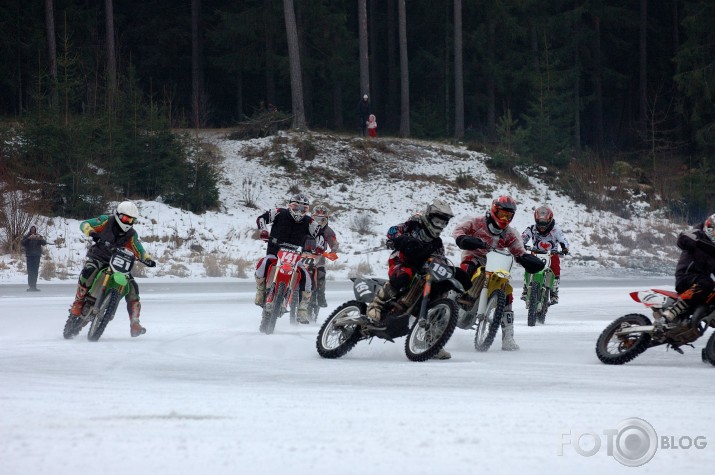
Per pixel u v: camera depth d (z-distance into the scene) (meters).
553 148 84.62
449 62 104.44
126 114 65.44
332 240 28.78
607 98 118.12
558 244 27.08
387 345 19.97
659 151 93.62
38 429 8.98
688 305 16.53
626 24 108.44
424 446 8.16
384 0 117.81
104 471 7.18
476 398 11.61
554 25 102.81
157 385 13.12
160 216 60.84
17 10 93.00
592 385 13.26
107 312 20.36
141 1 108.25
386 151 80.00
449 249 62.16
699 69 87.75
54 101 64.25
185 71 109.00
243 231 62.28
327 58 97.56
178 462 7.48
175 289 41.75
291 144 78.12
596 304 34.91
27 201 57.00
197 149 69.12
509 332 19.41
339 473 7.11
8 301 34.34
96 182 60.09
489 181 78.44
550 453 7.90
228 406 10.67
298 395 11.85
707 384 13.44
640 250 68.94
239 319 26.86
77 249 53.81
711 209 79.25
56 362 16.41
